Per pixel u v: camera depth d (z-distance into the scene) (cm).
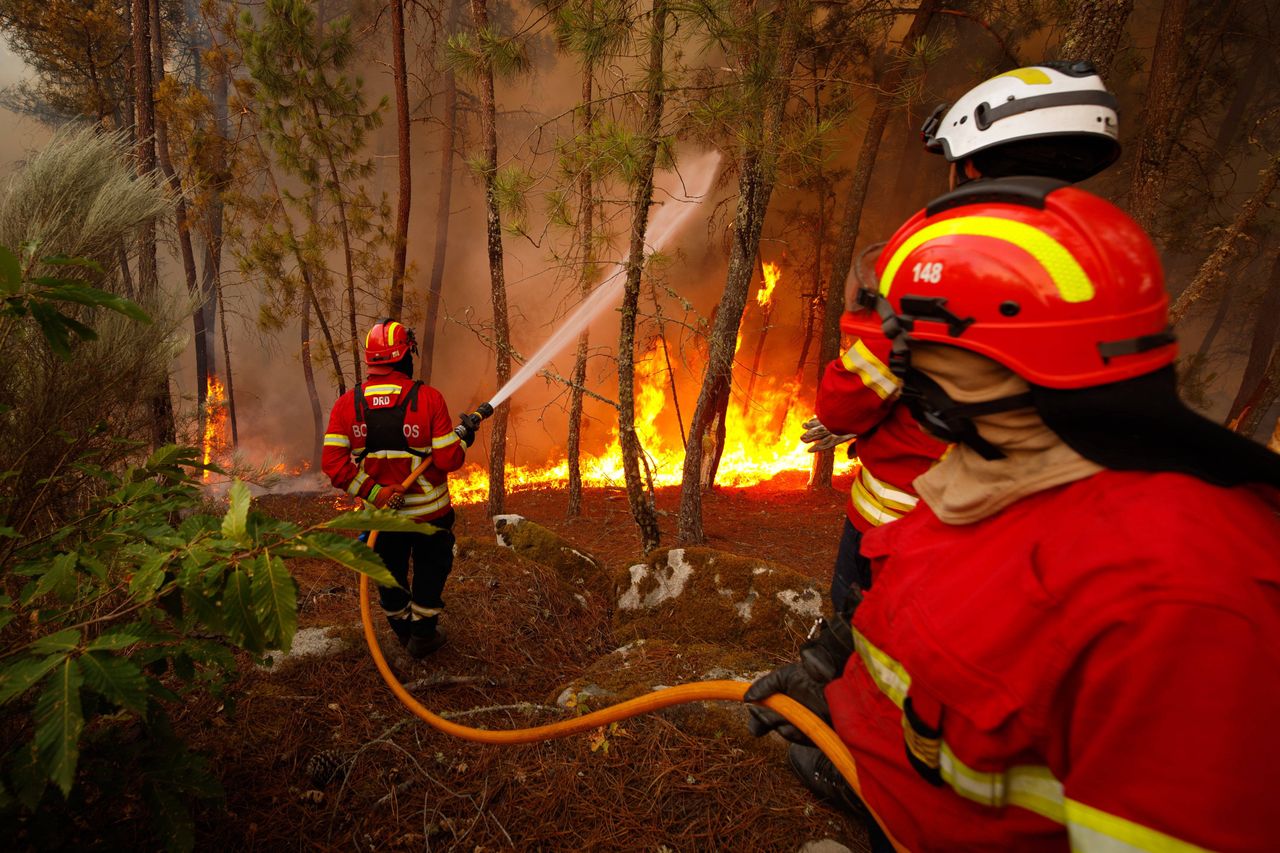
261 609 144
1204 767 57
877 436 199
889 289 93
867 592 102
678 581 457
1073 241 74
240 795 242
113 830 205
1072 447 74
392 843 233
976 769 79
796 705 127
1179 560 62
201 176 1041
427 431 319
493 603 420
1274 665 58
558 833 239
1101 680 64
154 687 180
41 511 250
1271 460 67
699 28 496
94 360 262
